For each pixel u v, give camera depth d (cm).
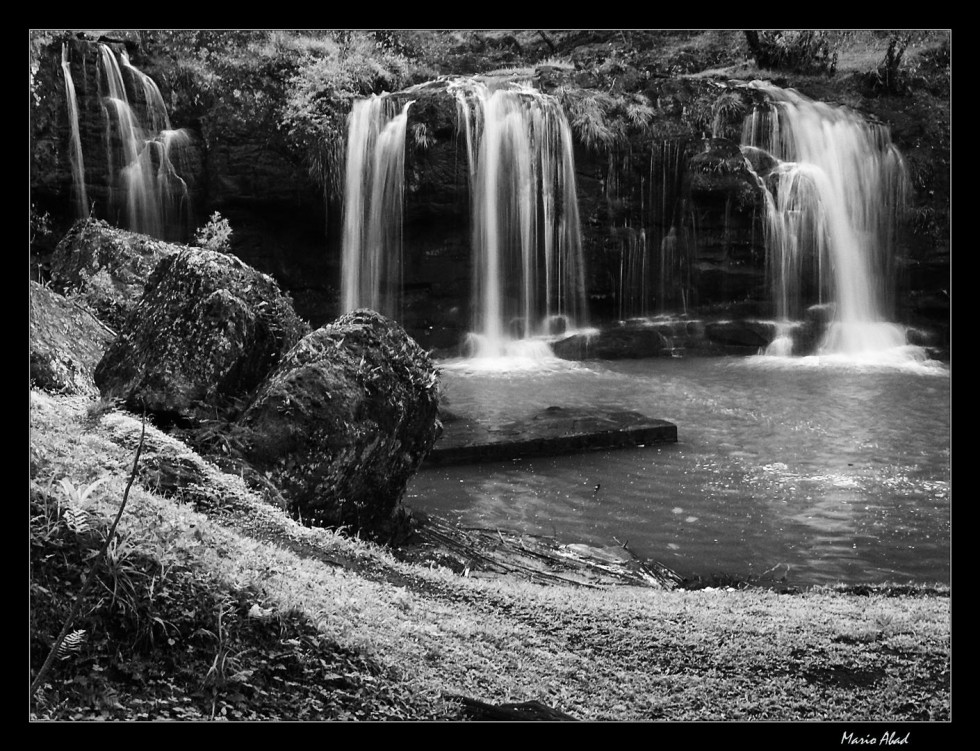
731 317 2370
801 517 1111
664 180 2419
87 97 2186
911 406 1703
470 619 615
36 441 571
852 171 2472
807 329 2297
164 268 867
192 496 675
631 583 873
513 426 1431
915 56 2738
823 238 2391
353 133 2323
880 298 2473
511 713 462
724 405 1711
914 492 1208
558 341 2275
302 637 484
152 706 408
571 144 2388
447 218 2348
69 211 2197
